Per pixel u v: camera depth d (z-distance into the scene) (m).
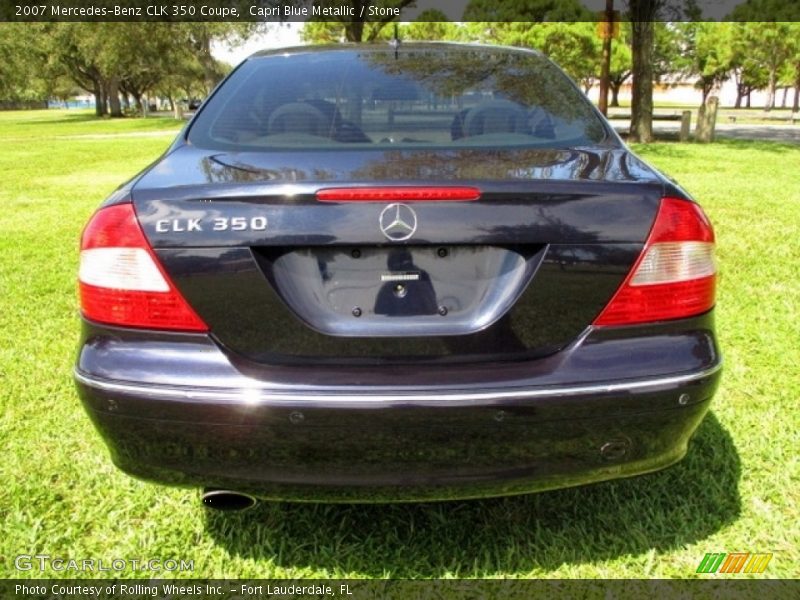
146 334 1.76
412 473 1.74
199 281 1.72
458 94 2.31
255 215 1.69
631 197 1.75
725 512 2.31
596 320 1.75
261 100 2.30
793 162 11.02
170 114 52.56
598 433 1.75
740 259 5.00
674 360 1.76
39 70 46.72
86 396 1.78
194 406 1.70
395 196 1.67
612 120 23.09
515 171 1.78
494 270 1.73
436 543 2.21
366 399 1.68
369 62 2.51
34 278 4.91
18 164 13.40
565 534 2.23
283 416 1.69
